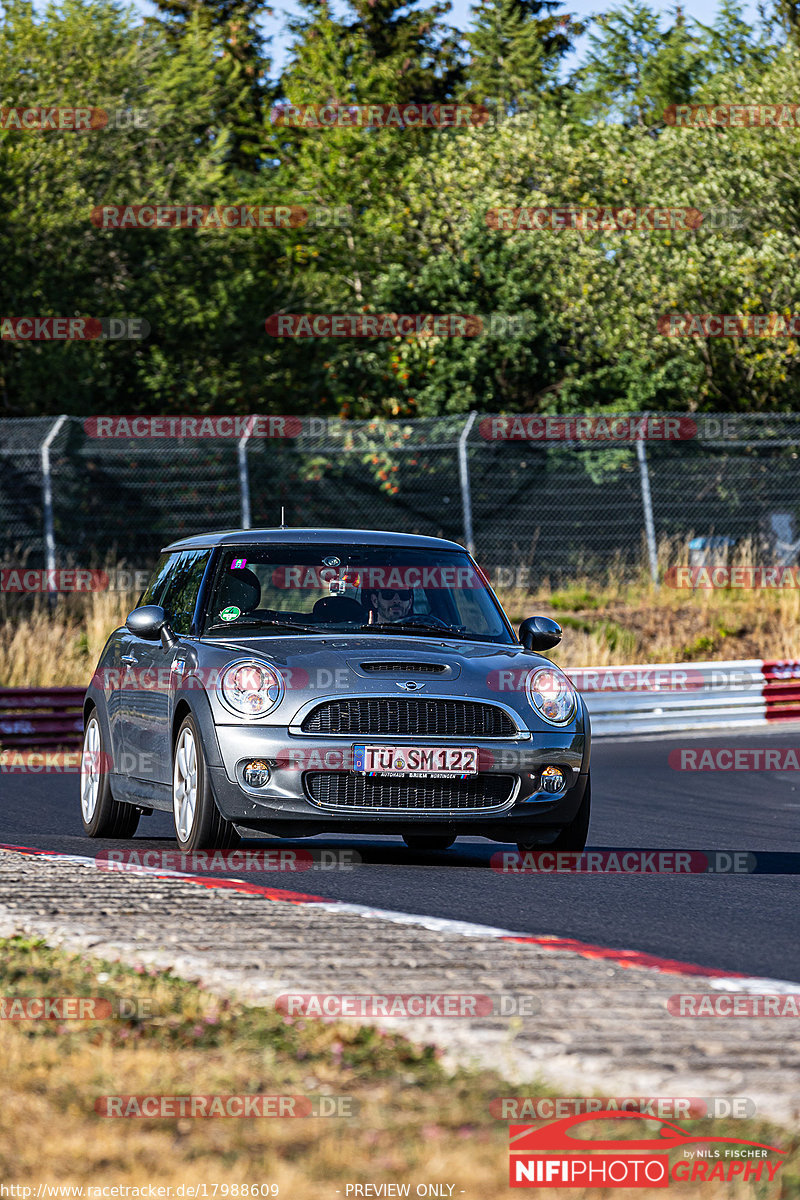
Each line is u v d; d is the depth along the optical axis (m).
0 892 23.45
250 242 125.00
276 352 117.50
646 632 90.06
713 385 111.62
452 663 29.34
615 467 101.06
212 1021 15.82
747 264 109.00
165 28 186.38
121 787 33.25
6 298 105.31
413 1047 14.83
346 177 132.00
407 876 27.67
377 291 113.31
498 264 110.31
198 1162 11.62
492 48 186.62
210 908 22.22
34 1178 11.27
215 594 31.62
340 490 99.56
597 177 120.19
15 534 92.50
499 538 99.12
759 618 93.00
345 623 31.34
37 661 73.00
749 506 102.81
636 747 65.94
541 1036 15.18
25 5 113.00
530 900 25.20
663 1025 15.77
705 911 24.78
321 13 158.50
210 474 98.19
